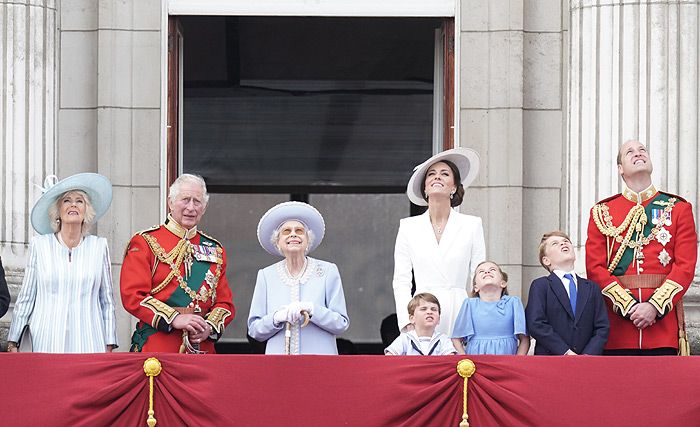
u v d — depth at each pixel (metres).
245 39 54.78
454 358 33.28
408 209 66.75
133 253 35.50
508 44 44.41
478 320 36.03
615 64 43.16
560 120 44.62
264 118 59.53
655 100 42.78
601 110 43.19
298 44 55.47
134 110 44.25
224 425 33.06
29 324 35.75
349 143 60.84
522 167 44.28
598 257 36.62
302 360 33.31
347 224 66.81
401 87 58.66
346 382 33.25
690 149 42.66
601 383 33.16
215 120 59.38
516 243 43.94
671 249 36.34
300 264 36.22
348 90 58.75
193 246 35.97
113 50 44.22
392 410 33.09
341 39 54.88
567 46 44.41
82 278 35.75
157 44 44.47
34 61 43.41
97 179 36.53
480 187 44.25
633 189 36.84
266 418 33.09
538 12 44.88
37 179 43.09
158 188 44.16
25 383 33.19
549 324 35.47
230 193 64.75
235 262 66.25
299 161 61.72
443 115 45.94
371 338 66.56
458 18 44.84
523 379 33.16
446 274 37.44
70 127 44.41
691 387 33.09
